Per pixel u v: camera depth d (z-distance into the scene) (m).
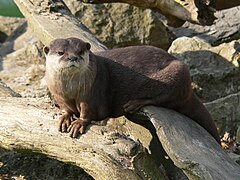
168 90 13.38
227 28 20.98
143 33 21.17
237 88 18.33
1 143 13.53
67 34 16.92
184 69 13.51
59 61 12.56
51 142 12.76
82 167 12.35
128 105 13.39
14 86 19.91
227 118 17.08
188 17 16.98
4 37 25.08
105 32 21.30
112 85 13.51
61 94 13.03
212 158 11.95
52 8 17.95
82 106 13.00
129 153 12.00
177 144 12.16
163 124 12.68
